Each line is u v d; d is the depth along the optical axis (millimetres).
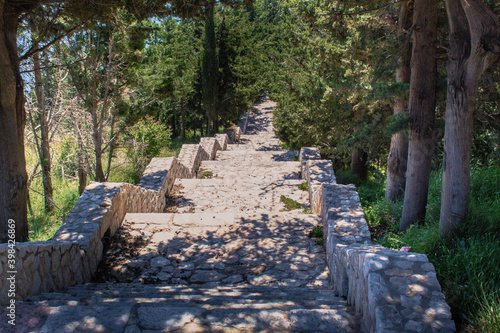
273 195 11711
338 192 7383
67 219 6738
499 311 3172
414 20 7082
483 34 4957
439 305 2707
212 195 11812
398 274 2963
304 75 14992
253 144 28219
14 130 5918
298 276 6086
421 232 6031
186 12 7613
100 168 12656
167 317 3174
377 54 9281
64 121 13852
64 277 5168
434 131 7316
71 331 3008
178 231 7730
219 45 28156
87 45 11859
